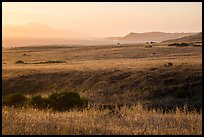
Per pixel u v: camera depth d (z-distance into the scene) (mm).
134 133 9383
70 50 125938
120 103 33188
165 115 13891
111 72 46656
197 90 36969
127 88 40156
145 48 108250
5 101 23359
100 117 12695
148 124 11070
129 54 93562
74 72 48594
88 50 120375
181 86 38562
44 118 11086
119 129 9844
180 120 11750
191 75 41781
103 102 34344
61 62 77625
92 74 46812
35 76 48469
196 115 13531
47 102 23078
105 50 112812
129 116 13164
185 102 32688
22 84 46094
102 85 42281
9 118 10438
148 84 40469
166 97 35875
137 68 47719
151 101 34156
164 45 122688
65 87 44125
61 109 22562
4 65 66062
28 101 23234
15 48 164750
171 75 42594
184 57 73250
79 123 10469
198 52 90125
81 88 42812
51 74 48812
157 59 69812
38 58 100438
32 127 9484
